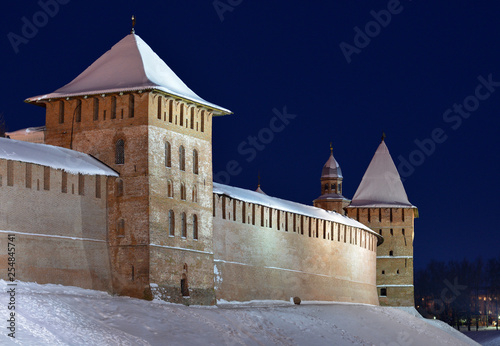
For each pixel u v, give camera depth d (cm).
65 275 5353
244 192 7094
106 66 6075
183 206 5991
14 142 5366
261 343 5638
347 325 7250
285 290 7431
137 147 5753
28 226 5172
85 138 5884
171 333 5181
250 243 6988
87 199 5575
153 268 5669
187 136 6078
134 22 6341
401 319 8250
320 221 8088
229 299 6631
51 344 4391
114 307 5303
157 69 6103
